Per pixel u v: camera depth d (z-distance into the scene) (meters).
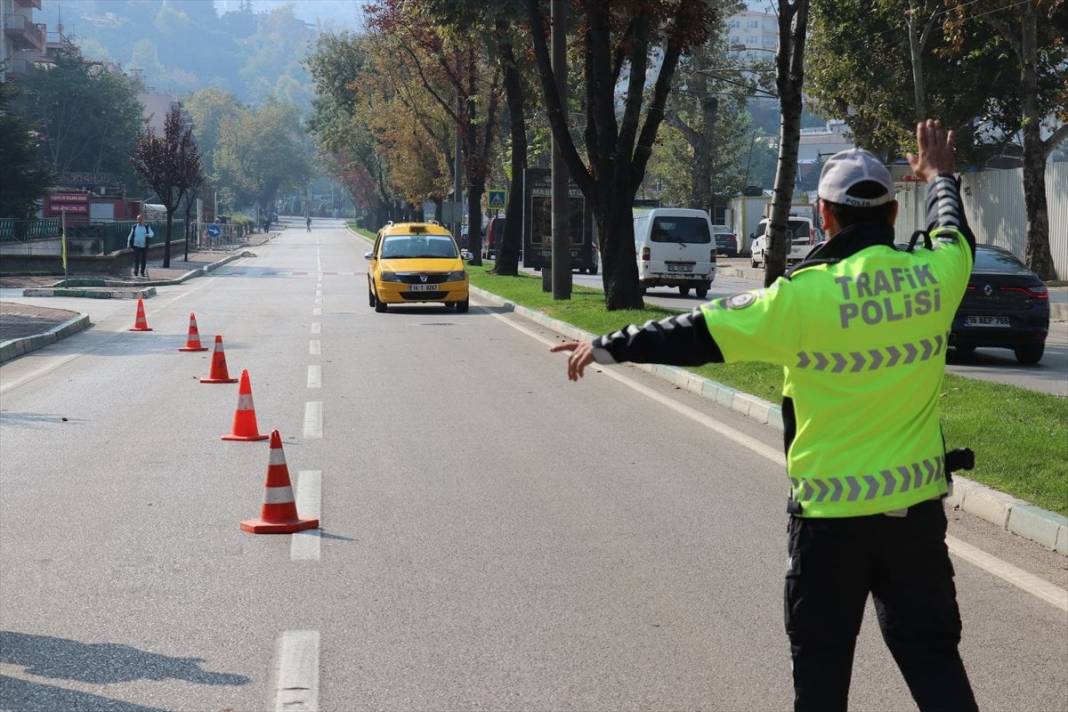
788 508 5.70
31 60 163.75
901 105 61.03
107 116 160.75
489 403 20.28
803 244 77.69
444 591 9.94
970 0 49.19
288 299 48.19
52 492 13.61
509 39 41.59
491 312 41.53
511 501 13.14
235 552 11.12
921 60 53.50
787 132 25.94
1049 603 9.62
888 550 5.52
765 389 19.84
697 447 16.33
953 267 5.68
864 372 5.48
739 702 7.62
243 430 16.89
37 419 18.69
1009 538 11.58
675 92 92.62
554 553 11.08
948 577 5.62
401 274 40.38
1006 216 62.16
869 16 60.75
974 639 8.80
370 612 9.41
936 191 6.04
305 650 8.56
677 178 112.75
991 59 59.06
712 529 11.96
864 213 5.66
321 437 17.08
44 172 92.00
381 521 12.27
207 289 55.28
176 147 73.25
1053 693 7.80
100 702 7.65
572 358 5.66
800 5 25.45
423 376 23.83
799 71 25.73
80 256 64.56
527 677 8.05
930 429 5.63
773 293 5.50
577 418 18.75
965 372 25.28
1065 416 16.52
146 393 21.48
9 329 31.47
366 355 27.64
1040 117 60.16
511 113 60.00
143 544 11.41
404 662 8.33
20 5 145.75
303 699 7.67
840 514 5.49
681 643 8.70
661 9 34.50
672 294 52.69
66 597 9.80
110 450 16.11
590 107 35.97
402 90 92.38
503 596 9.80
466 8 39.66
